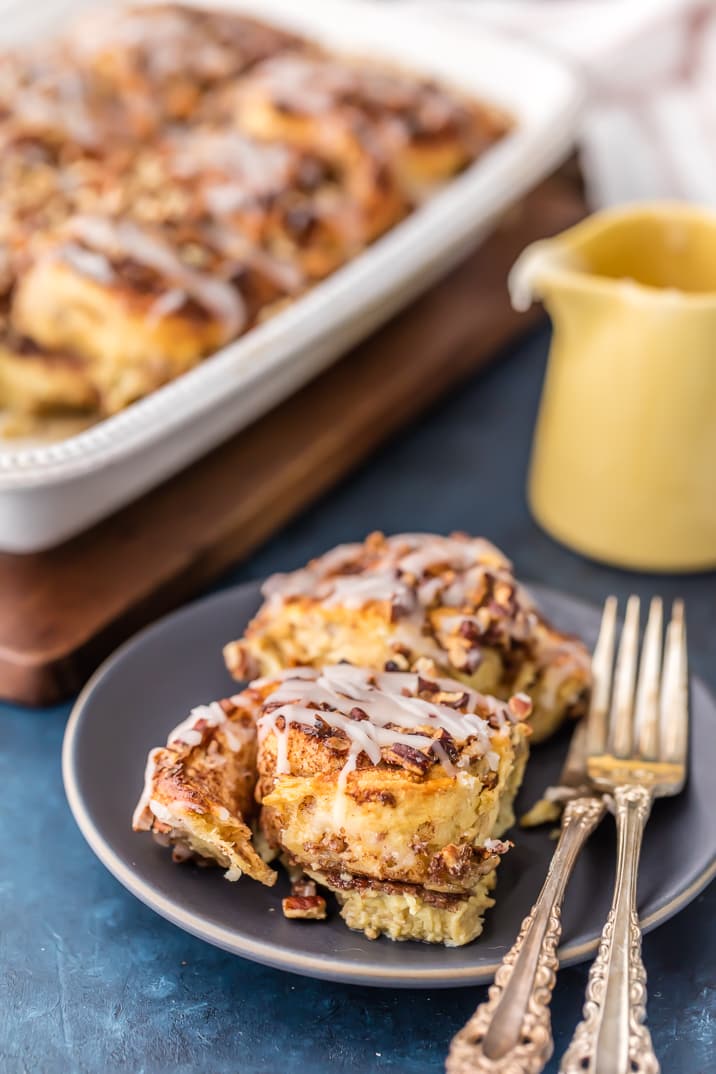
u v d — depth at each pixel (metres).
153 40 0.85
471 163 0.81
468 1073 0.41
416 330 0.75
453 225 0.73
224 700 0.50
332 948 0.46
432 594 0.53
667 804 0.51
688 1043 0.47
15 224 0.72
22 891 0.51
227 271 0.69
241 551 0.64
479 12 0.93
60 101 0.80
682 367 0.60
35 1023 0.47
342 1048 0.46
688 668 0.56
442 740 0.47
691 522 0.62
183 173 0.74
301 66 0.82
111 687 0.53
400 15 0.88
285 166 0.74
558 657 0.54
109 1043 0.46
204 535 0.63
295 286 0.71
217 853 0.48
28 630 0.58
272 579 0.55
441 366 0.72
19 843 0.52
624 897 0.46
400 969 0.45
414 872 0.46
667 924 0.50
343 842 0.47
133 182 0.74
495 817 0.48
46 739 0.56
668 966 0.49
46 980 0.48
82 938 0.49
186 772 0.48
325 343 0.68
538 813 0.50
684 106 0.86
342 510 0.67
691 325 0.59
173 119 0.83
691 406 0.60
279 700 0.49
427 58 0.88
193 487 0.65
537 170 0.78
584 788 0.51
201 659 0.55
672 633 0.56
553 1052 0.46
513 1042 0.42
